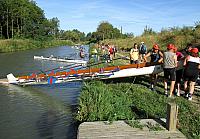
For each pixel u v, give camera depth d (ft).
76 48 225.56
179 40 91.45
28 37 296.71
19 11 281.33
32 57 134.92
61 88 54.75
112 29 288.10
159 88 42.63
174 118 24.91
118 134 24.53
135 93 39.91
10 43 206.28
